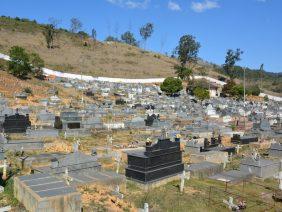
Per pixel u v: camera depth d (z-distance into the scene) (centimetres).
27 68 8856
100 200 1873
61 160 2295
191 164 2888
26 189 1644
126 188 2275
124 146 3578
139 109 6856
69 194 1580
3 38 13412
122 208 1833
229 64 16062
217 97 11500
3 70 8894
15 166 2528
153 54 17200
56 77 10025
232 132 5050
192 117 6369
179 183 2488
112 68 13075
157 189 2316
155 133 4644
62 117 4669
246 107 9056
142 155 2389
